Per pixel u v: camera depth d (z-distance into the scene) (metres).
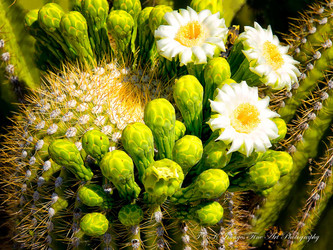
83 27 1.07
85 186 0.99
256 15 1.28
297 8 1.26
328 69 1.14
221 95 0.98
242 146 0.97
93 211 1.02
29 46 1.17
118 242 1.02
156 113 0.98
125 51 1.13
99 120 1.05
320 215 1.16
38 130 1.07
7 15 1.14
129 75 1.12
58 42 1.11
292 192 1.17
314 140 1.15
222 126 0.97
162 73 1.12
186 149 0.97
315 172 1.16
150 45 1.12
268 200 1.18
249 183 1.00
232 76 1.07
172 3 1.22
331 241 1.15
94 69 1.10
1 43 1.14
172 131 0.99
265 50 1.02
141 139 0.96
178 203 1.00
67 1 1.17
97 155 0.99
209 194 0.97
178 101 1.01
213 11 1.07
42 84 1.13
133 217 0.98
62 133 1.06
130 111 1.07
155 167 0.94
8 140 1.17
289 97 1.16
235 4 1.26
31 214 1.07
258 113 0.98
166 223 1.03
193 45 1.02
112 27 1.08
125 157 0.96
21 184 1.08
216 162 0.99
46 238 1.05
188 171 1.02
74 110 1.06
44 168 1.04
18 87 1.17
